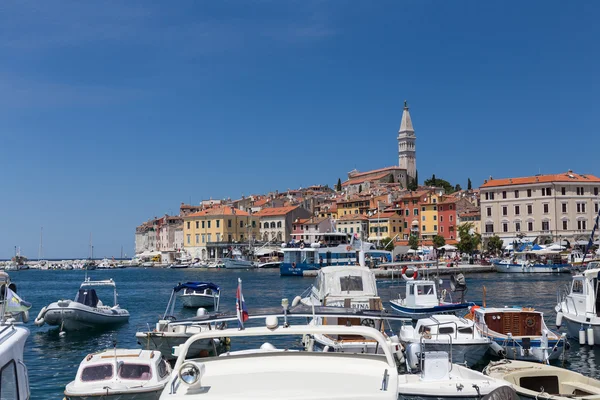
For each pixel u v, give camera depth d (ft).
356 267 89.40
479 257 383.86
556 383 56.29
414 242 425.28
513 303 161.38
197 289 109.81
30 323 129.59
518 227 407.03
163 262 632.79
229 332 24.66
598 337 85.15
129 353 60.80
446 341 70.85
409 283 122.62
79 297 126.62
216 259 520.42
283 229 552.82
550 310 143.64
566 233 390.83
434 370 50.90
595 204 396.78
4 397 26.32
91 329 119.44
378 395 19.49
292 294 211.20
